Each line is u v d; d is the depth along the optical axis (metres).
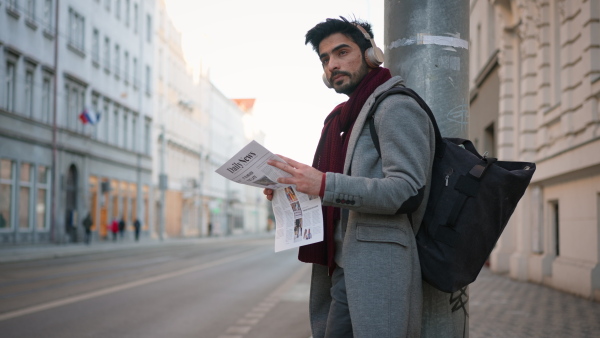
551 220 12.84
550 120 12.05
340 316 2.36
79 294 12.01
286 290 13.50
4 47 28.98
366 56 2.51
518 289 11.97
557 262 11.90
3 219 29.08
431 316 2.47
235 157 2.34
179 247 40.06
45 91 33.25
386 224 2.27
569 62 10.87
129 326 8.45
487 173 2.28
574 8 10.61
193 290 13.18
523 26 13.62
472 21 21.67
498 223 2.29
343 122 2.51
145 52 50.47
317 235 2.40
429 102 2.88
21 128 30.41
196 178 68.81
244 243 51.56
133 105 47.53
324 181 2.21
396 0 2.97
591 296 9.97
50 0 33.94
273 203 2.62
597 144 9.27
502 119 15.23
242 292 13.04
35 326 8.27
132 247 36.22
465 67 2.94
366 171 2.34
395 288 2.22
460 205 2.27
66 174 35.09
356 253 2.28
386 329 2.20
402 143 2.22
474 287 12.42
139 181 48.31
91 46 39.28
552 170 11.84
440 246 2.28
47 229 33.19
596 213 9.94
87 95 38.50
